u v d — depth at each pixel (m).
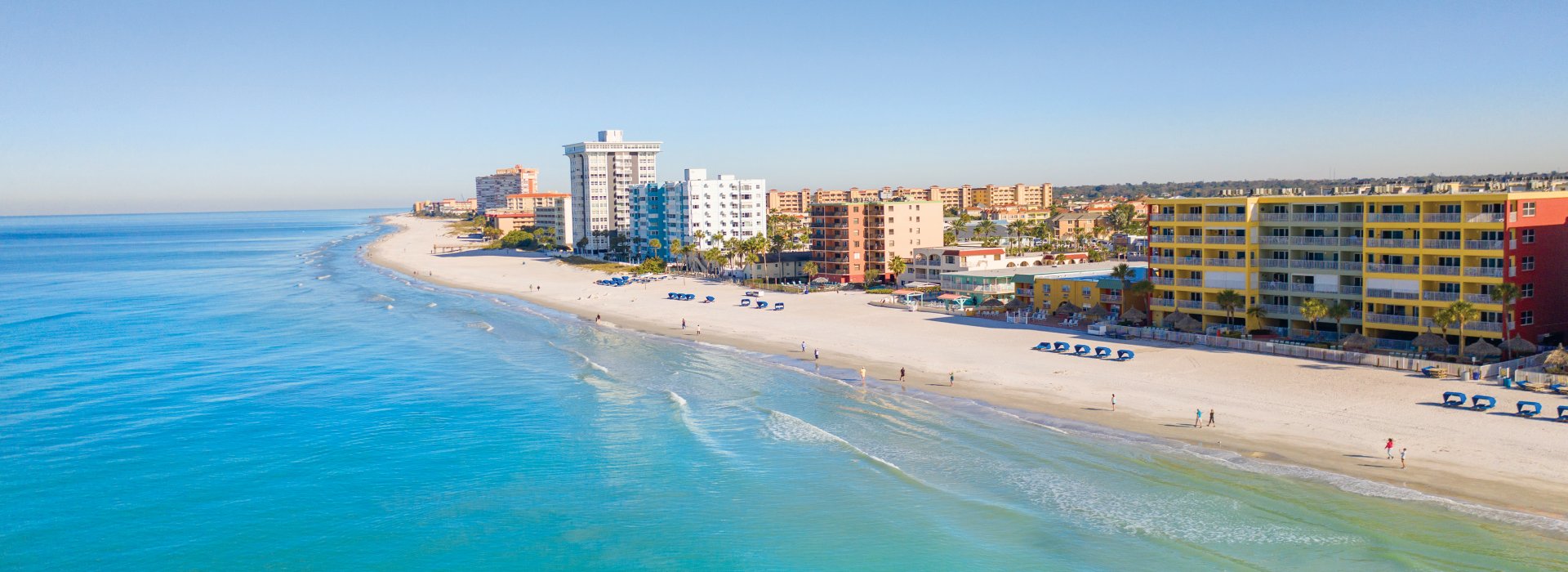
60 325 160.00
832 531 60.16
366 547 59.53
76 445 81.75
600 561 57.12
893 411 86.31
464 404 95.44
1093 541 56.66
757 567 55.59
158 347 134.50
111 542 60.56
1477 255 92.62
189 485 71.00
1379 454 67.44
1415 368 89.19
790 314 150.00
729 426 84.31
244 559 58.00
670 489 68.31
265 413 92.38
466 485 70.31
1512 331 92.38
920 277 176.62
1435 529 55.25
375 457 77.44
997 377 96.94
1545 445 67.06
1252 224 109.06
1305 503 59.91
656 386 101.56
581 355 121.44
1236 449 70.50
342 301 195.25
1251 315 108.06
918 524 60.59
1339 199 103.19
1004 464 70.50
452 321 159.88
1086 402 85.44
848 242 188.25
